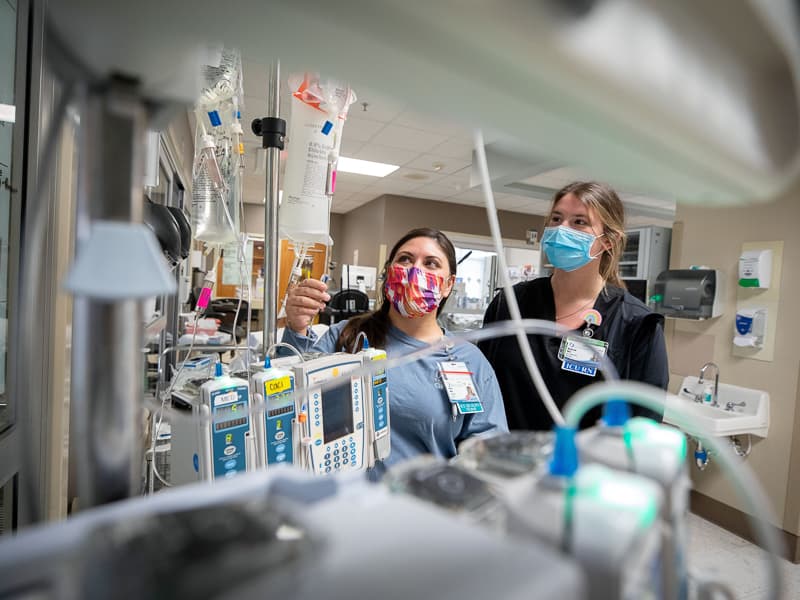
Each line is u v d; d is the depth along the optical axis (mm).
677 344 2918
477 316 6379
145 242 300
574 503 285
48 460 1172
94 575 220
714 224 2746
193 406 758
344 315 3561
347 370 925
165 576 211
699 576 411
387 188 6438
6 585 253
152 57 278
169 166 2865
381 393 1010
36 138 1053
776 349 2410
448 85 298
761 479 2406
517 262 6859
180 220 1169
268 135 1000
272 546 236
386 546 267
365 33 248
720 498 2566
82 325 300
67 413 1253
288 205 988
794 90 296
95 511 309
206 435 714
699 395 2689
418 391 1217
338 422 911
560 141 366
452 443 1238
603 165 407
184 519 253
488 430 1252
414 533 281
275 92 1000
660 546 322
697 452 2551
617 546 259
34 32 1043
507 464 387
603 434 400
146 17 254
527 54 235
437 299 1335
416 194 6680
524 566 249
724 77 279
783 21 240
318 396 860
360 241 7949
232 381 753
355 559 254
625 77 245
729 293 2646
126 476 321
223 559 223
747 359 2539
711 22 243
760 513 332
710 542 2393
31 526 310
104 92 292
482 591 230
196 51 285
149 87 301
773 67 282
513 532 295
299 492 353
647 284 3240
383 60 280
